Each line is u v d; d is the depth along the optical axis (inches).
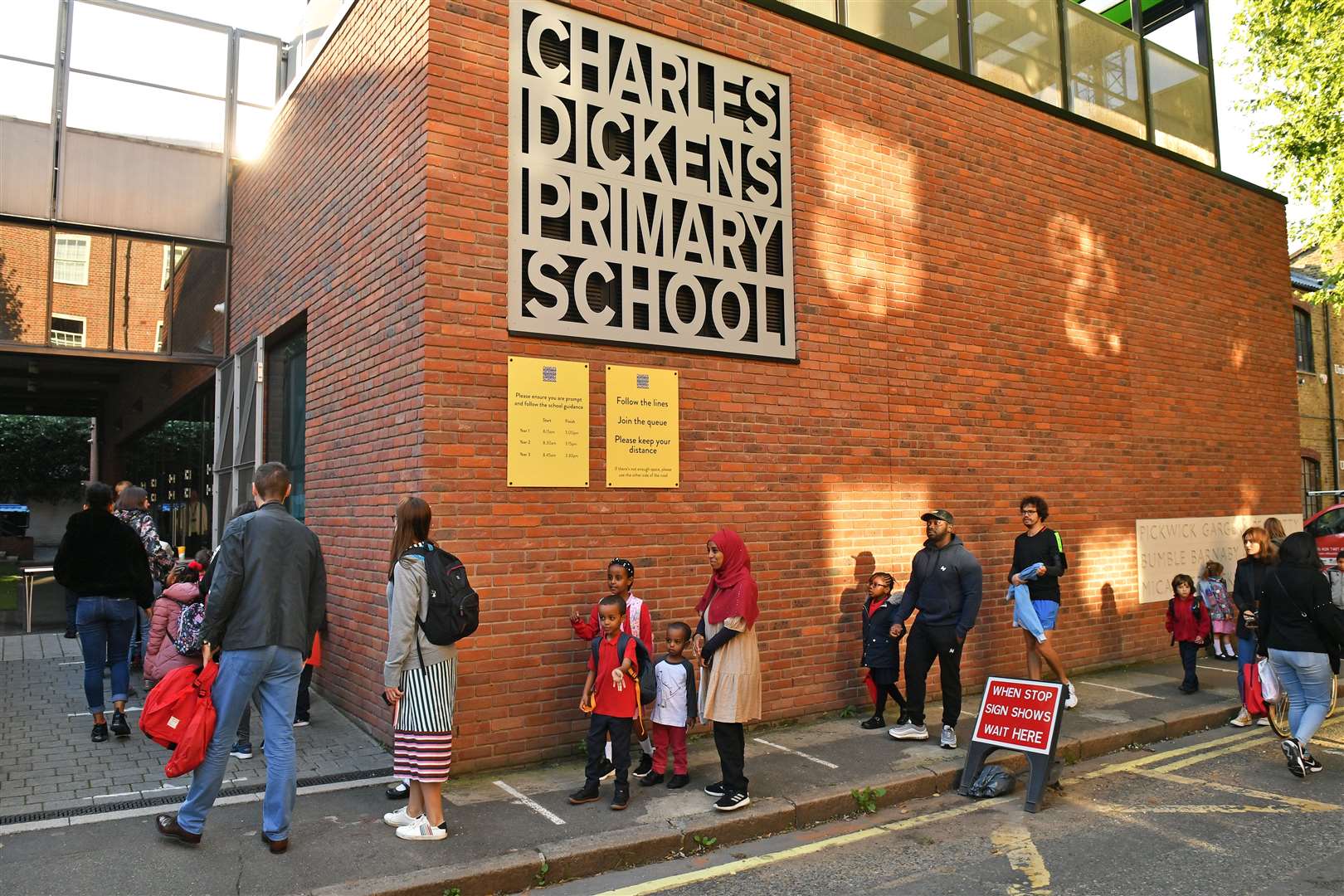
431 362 238.5
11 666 351.6
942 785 242.7
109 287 426.6
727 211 297.7
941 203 353.4
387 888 164.6
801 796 221.0
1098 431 400.2
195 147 449.4
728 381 292.0
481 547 241.6
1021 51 404.2
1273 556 301.1
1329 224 642.2
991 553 354.9
